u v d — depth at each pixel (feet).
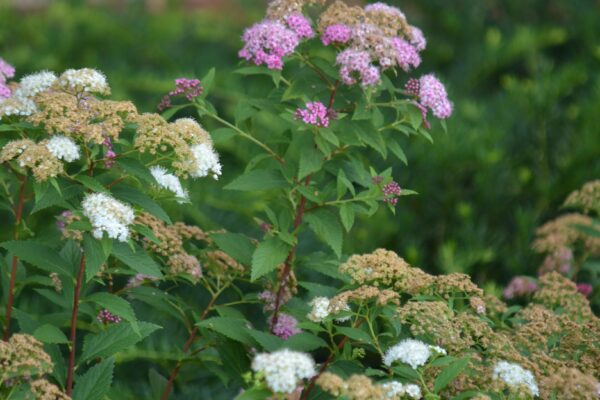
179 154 16.87
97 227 15.90
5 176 18.69
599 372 17.72
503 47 35.63
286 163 20.95
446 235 29.94
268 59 19.38
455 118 31.94
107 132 16.37
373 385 14.93
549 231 26.48
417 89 19.94
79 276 17.83
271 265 19.62
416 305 17.15
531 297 24.61
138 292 20.59
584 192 25.32
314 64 19.86
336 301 17.15
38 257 17.69
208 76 21.03
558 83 32.73
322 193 20.25
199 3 43.27
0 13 36.83
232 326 18.35
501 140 31.32
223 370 20.77
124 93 31.91
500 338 17.52
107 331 18.47
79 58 36.19
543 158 31.68
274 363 14.35
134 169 16.84
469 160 29.78
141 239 20.67
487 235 29.68
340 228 19.95
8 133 19.35
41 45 36.11
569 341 18.63
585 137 30.91
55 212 27.25
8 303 19.89
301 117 18.81
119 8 41.06
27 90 18.31
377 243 28.66
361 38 19.17
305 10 20.66
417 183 30.19
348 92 20.49
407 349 16.20
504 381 16.40
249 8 41.57
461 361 16.05
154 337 26.08
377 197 19.49
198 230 21.81
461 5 39.78
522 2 40.27
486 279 29.40
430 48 37.76
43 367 16.11
